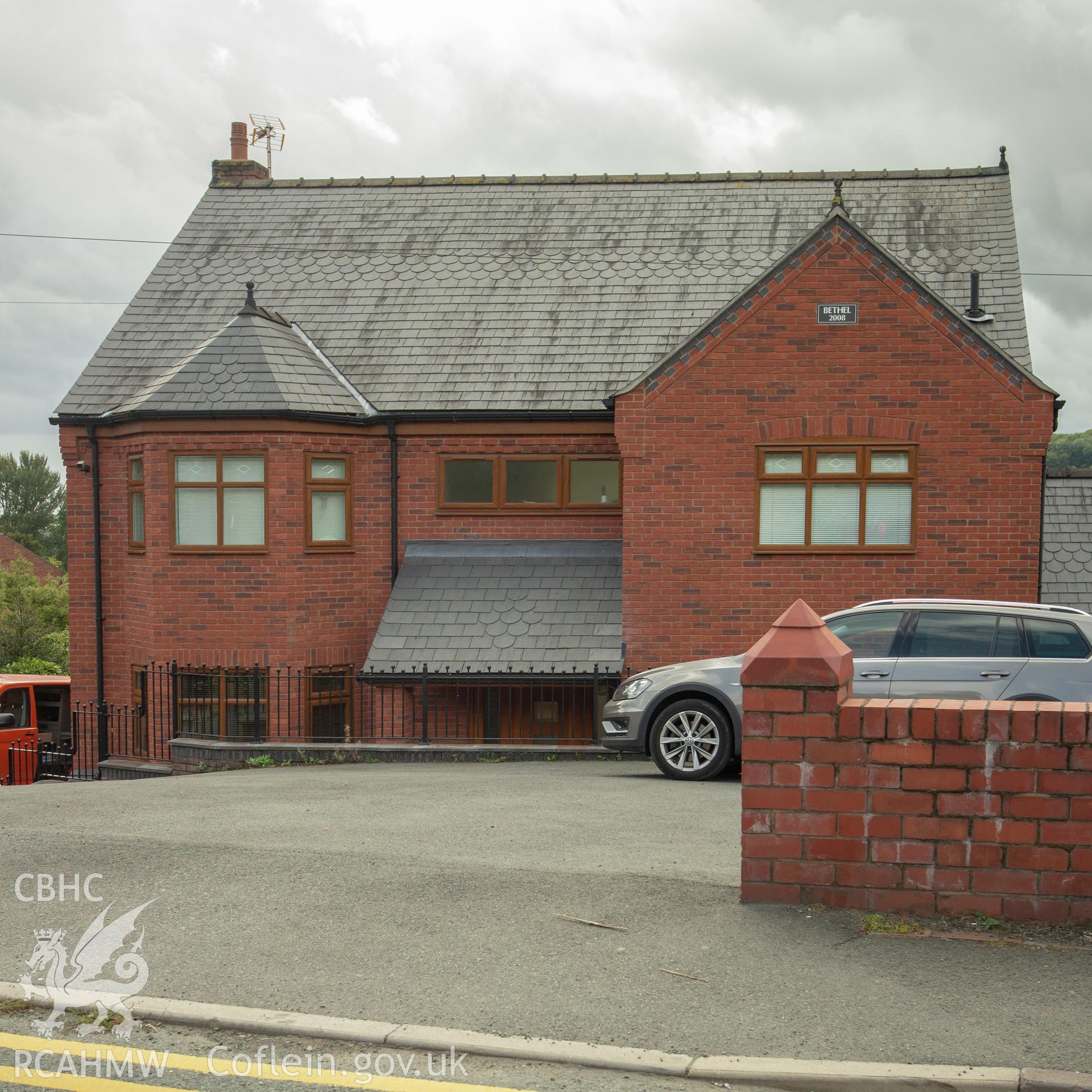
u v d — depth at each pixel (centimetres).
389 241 2011
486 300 1861
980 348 1422
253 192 2162
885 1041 442
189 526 1622
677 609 1466
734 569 1459
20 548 6028
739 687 1080
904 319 1432
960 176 1966
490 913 593
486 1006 481
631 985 499
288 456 1611
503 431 1689
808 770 579
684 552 1466
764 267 1864
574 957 531
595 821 826
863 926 554
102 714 1672
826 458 1448
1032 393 1414
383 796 977
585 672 1490
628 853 709
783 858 585
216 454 1608
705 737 1098
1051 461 5438
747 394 1453
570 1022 464
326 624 1653
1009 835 554
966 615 998
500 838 759
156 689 1619
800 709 579
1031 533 1420
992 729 555
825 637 587
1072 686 958
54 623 3534
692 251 1909
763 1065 423
